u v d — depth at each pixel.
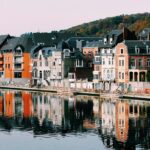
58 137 98.31
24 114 128.88
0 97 175.00
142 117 117.94
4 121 117.81
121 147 89.06
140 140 94.12
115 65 184.12
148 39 199.50
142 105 138.25
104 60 190.12
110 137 96.88
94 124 110.94
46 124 112.69
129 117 118.44
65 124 112.06
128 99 154.50
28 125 111.81
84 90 181.00
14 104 151.62
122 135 98.25
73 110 134.00
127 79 178.62
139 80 176.50
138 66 178.00
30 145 91.88
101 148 88.94
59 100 161.12
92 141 94.19
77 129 105.50
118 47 182.12
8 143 93.69
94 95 173.88
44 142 94.06
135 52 178.50
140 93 156.25
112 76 186.25
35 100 163.00
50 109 137.75
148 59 178.75
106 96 162.62
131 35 197.00
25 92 198.88
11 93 193.75
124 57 179.62
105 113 126.12
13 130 106.06
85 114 125.75
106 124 110.19
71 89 185.00
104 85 187.62
